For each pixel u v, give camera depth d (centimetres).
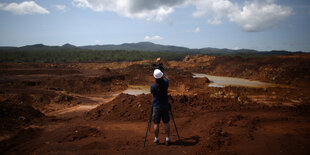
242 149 337
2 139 437
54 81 1845
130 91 1844
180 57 10731
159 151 367
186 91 1769
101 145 405
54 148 383
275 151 312
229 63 3931
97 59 8881
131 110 757
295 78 2314
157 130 405
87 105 1259
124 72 3238
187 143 410
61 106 1203
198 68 4300
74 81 1902
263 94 1463
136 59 9225
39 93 1355
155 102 402
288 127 468
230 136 414
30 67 3089
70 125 589
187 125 591
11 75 2270
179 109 789
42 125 579
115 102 837
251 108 838
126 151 366
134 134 507
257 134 420
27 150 381
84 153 354
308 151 296
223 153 320
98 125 609
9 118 598
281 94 1473
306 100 1248
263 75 2742
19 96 1228
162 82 394
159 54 10688
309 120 554
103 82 2062
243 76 3083
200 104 866
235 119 571
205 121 611
